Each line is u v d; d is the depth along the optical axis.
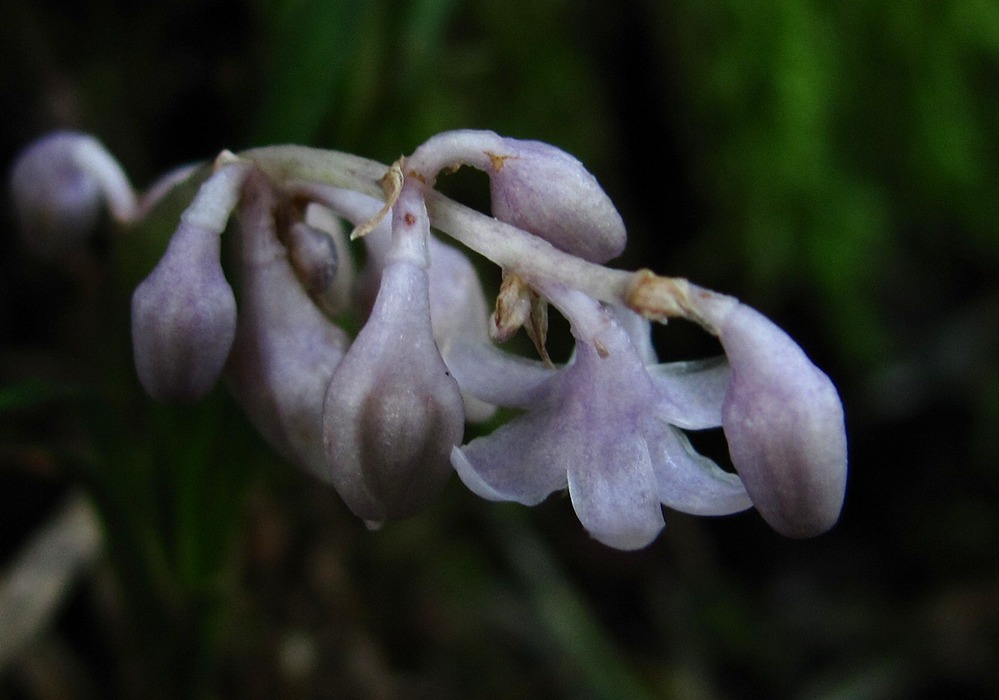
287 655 0.15
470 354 0.09
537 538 0.17
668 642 0.18
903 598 0.20
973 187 0.19
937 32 0.18
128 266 0.10
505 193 0.09
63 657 0.15
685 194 0.19
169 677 0.11
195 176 0.10
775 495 0.08
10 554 0.15
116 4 0.16
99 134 0.16
